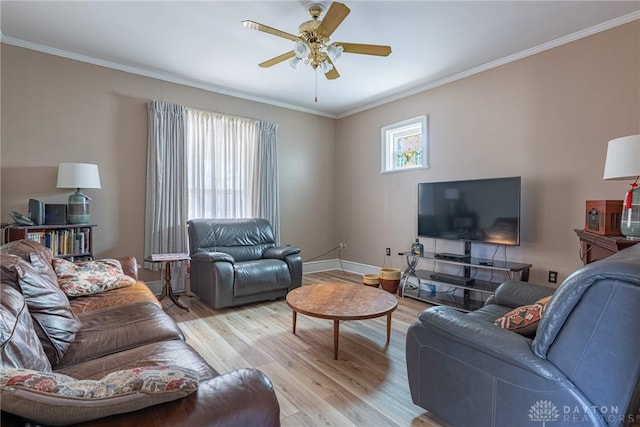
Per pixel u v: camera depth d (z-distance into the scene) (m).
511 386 1.30
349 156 5.39
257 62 3.57
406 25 2.81
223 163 4.42
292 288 3.89
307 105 5.09
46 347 1.38
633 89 2.68
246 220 4.33
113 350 1.53
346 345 2.58
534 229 3.26
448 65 3.62
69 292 2.23
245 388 0.93
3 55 3.09
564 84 3.05
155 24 2.83
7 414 0.70
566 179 3.05
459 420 1.49
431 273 3.90
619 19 2.71
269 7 2.58
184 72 3.85
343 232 5.52
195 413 0.82
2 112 3.09
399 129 4.62
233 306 3.53
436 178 4.14
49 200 3.31
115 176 3.68
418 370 1.66
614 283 1.08
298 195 5.21
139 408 0.80
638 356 1.05
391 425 1.65
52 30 2.94
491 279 3.62
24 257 1.83
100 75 3.58
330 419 1.70
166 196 3.93
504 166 3.48
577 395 1.15
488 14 2.65
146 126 3.87
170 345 1.55
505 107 3.47
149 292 2.50
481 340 1.37
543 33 2.95
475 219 3.50
